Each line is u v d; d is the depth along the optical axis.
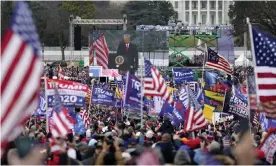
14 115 19.34
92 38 147.00
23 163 21.81
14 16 19.00
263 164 30.64
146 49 156.38
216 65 78.38
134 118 64.31
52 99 50.56
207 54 79.00
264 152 34.84
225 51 163.00
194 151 32.81
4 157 27.36
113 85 105.31
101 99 67.56
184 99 54.47
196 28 170.38
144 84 51.22
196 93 75.56
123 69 117.38
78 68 165.38
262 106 34.50
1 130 19.33
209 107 57.03
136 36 154.75
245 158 22.03
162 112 54.97
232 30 165.50
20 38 19.12
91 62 145.12
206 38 165.88
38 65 19.33
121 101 71.00
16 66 19.23
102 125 57.03
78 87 51.31
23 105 19.34
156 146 32.28
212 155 28.81
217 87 64.06
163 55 159.00
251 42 33.59
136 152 30.48
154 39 156.75
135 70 117.62
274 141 35.38
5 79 19.30
